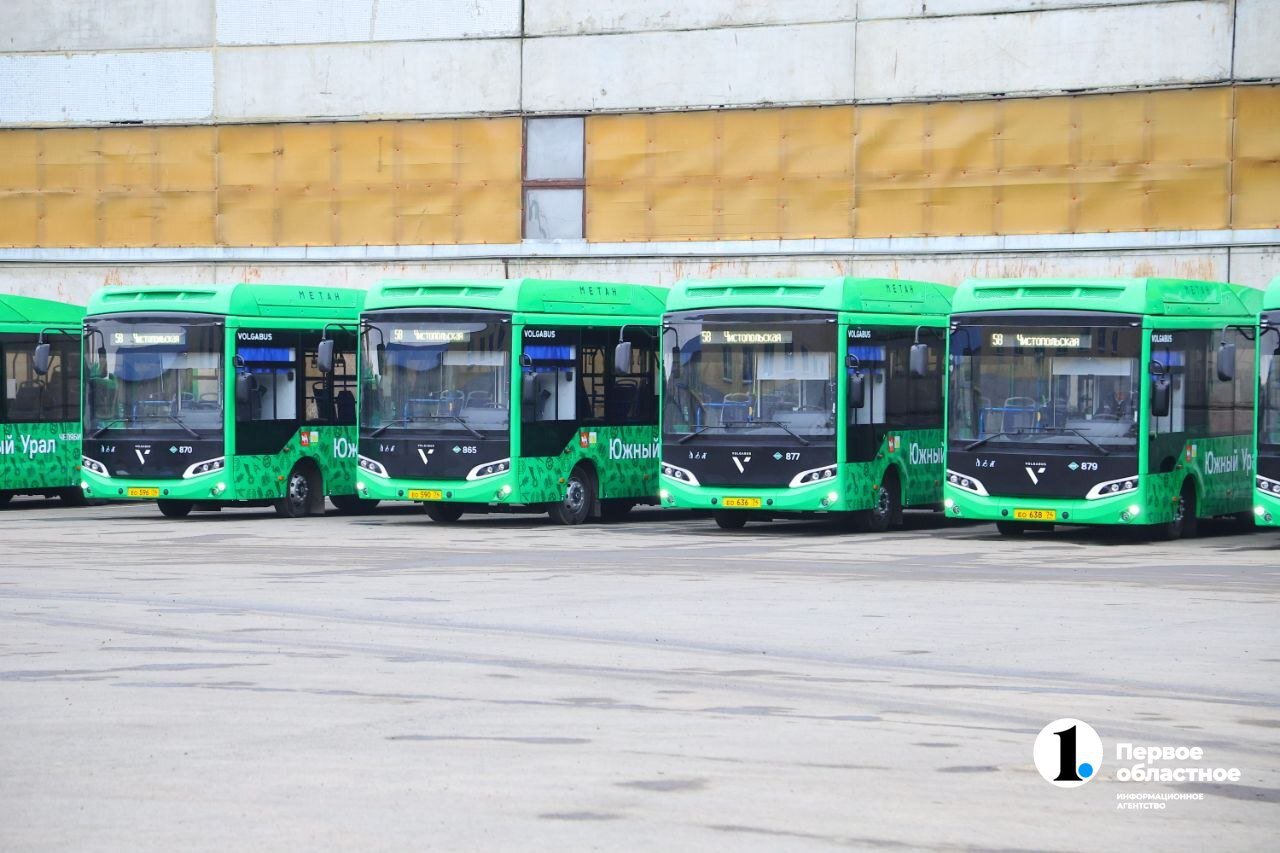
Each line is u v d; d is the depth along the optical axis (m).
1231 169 40.97
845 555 27.80
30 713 13.85
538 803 11.00
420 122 47.75
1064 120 42.44
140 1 49.25
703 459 31.88
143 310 34.84
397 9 47.84
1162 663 16.83
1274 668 16.56
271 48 48.66
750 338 31.77
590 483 34.50
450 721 13.61
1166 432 30.41
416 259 47.88
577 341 34.06
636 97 46.12
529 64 46.94
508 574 24.52
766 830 10.41
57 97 49.84
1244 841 10.40
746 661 16.80
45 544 29.34
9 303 38.00
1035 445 30.23
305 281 48.69
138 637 18.11
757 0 45.06
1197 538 32.00
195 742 12.78
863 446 31.88
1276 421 28.86
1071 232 42.44
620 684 15.39
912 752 12.62
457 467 32.97
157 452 34.53
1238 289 33.72
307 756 12.32
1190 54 41.22
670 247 45.97
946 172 43.50
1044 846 10.20
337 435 36.91
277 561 26.31
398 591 22.33
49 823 10.46
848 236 44.44
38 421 38.44
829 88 44.47
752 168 45.25
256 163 48.88
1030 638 18.44
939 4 43.44
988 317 30.64
